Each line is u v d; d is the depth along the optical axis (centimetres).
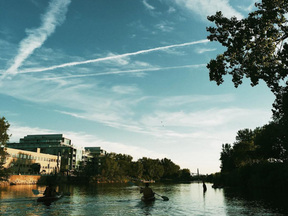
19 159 9300
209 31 2092
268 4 1877
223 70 2183
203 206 2431
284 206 2364
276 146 5638
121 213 1939
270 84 1906
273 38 1980
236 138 9944
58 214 1827
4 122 6356
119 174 14500
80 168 14138
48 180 8569
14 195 3238
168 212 2025
